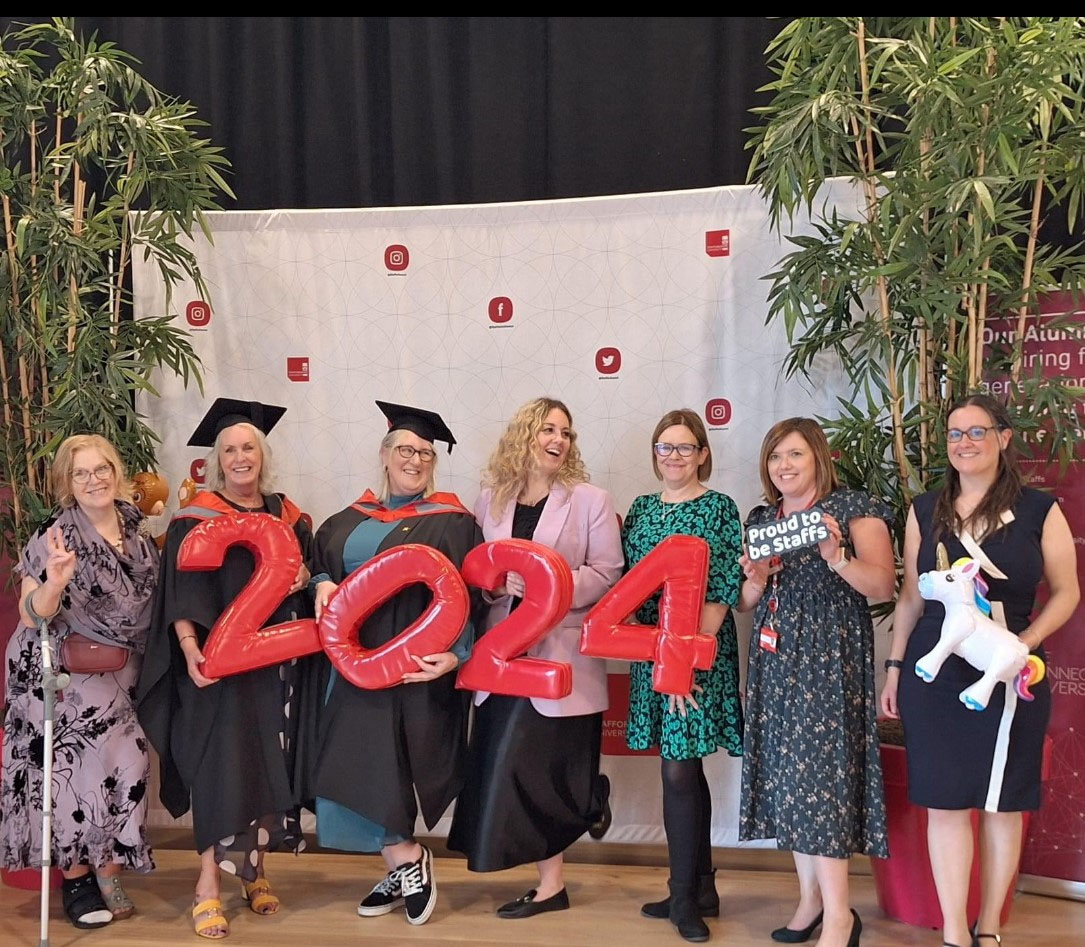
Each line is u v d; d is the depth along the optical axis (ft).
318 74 12.57
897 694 8.59
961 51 9.02
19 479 10.94
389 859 9.87
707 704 9.05
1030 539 8.13
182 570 9.16
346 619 9.09
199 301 11.94
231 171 12.46
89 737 9.38
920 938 9.12
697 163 11.87
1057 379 9.36
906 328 9.70
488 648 8.98
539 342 11.45
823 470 8.75
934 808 8.17
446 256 11.59
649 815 11.28
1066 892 10.23
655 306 11.22
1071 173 9.41
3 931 9.48
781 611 8.72
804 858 9.05
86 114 10.52
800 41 9.77
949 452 8.29
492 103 12.21
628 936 9.24
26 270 10.80
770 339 11.01
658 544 8.96
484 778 9.27
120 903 9.77
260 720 9.48
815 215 10.85
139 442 11.14
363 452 11.76
